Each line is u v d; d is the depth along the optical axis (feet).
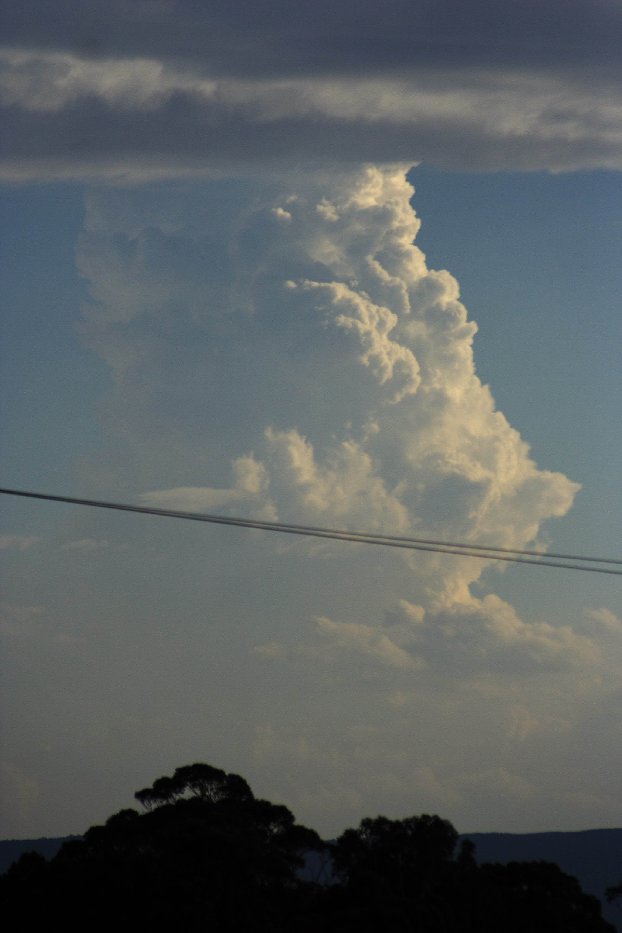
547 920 293.43
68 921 250.78
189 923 249.96
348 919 267.59
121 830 299.99
